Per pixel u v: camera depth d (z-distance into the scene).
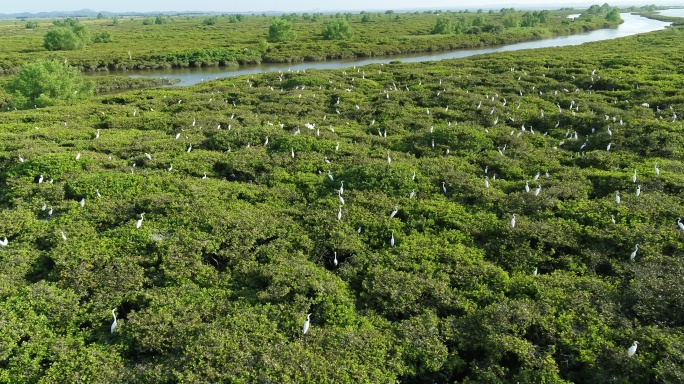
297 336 8.93
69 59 60.94
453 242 12.28
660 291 9.48
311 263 11.30
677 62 38.31
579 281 10.20
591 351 8.27
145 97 32.78
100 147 20.00
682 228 11.49
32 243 12.47
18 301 9.79
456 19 134.75
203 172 17.38
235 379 7.65
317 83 34.34
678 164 15.76
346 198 14.69
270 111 26.84
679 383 7.23
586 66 38.03
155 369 8.20
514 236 12.04
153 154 18.98
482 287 10.32
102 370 8.27
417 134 21.06
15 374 8.23
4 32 126.06
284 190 15.59
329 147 19.30
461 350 8.91
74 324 9.55
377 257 11.53
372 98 29.77
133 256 11.54
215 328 8.98
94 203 14.38
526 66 39.75
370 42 75.50
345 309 9.70
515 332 8.71
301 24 133.75
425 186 15.40
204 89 34.22
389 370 8.16
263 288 10.49
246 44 75.44
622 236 11.48
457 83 33.16
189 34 99.44
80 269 10.91
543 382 7.73
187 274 10.93
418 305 9.88
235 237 12.30
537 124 23.28
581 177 15.42
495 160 17.56
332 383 7.63
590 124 22.11
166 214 13.62
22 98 32.66
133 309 10.19
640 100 26.20
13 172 16.97
